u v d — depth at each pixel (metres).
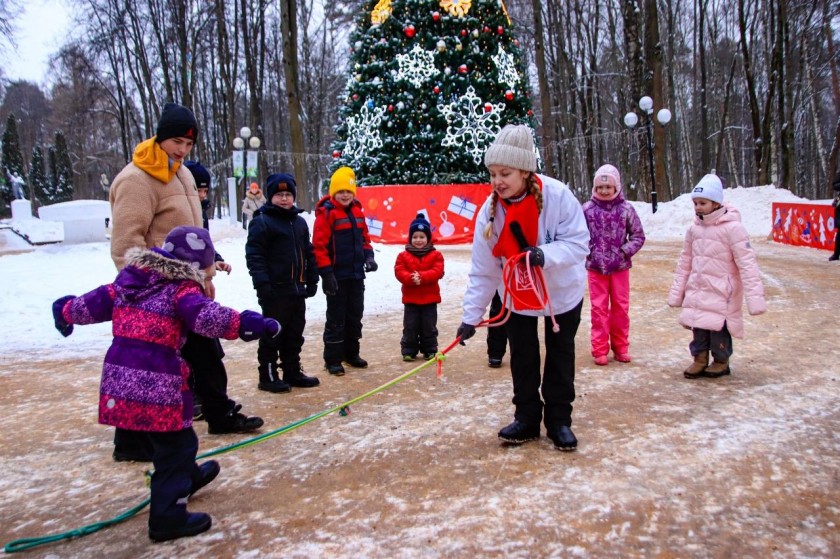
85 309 2.72
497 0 16.38
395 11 16.08
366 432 3.79
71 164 52.09
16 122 54.00
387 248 12.68
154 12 30.33
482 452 3.39
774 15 27.16
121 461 3.51
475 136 16.27
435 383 4.91
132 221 3.61
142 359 2.62
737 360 5.22
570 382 3.42
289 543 2.49
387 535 2.52
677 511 2.65
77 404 4.63
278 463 3.35
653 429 3.63
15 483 3.22
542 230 3.36
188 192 3.98
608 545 2.39
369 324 7.61
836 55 26.14
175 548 2.50
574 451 3.34
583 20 34.34
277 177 4.81
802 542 2.38
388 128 16.42
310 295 5.02
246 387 4.95
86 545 2.57
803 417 3.76
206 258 2.95
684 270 4.91
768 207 19.97
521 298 3.28
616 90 40.84
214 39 35.34
